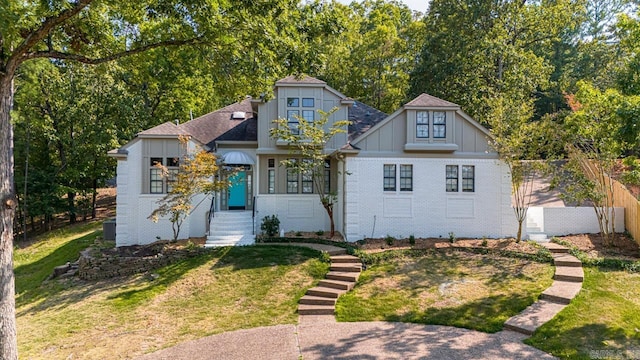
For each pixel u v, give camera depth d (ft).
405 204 56.44
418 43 116.78
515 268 43.01
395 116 56.75
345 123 57.31
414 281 40.68
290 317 33.91
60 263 58.49
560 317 31.01
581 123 47.70
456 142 57.06
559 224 56.13
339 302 36.47
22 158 87.51
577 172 49.49
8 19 22.13
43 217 92.17
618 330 28.71
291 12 33.68
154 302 38.37
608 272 40.50
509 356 25.44
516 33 104.37
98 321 34.78
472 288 38.24
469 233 56.59
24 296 45.85
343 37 116.57
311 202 65.62
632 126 32.09
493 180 57.00
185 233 59.62
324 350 26.94
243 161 63.21
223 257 49.34
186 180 51.34
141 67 43.57
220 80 37.99
